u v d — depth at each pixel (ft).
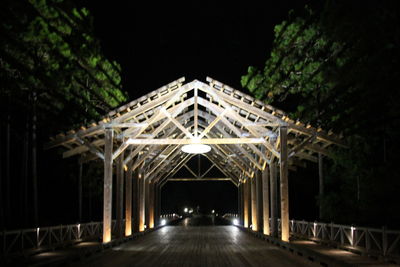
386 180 42.96
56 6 49.62
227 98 44.52
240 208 94.12
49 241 35.53
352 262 28.40
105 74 61.98
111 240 44.27
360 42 44.98
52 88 51.57
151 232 70.33
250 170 68.74
